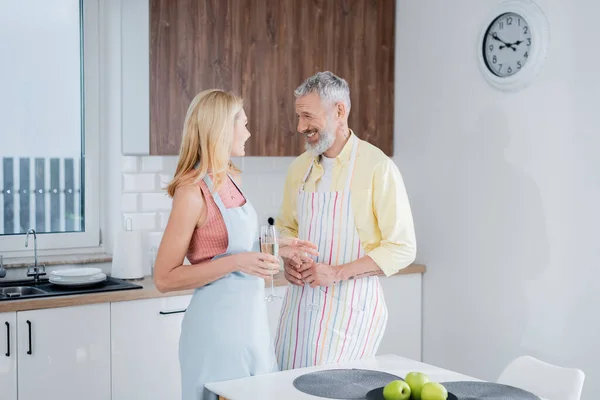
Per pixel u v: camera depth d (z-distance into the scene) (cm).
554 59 362
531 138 374
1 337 317
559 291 363
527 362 256
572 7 353
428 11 430
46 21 387
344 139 287
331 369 244
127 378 349
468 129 409
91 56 397
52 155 393
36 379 326
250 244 256
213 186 246
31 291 353
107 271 399
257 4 402
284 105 412
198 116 244
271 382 230
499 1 388
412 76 443
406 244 279
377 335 285
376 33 444
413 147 444
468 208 410
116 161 404
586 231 350
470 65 406
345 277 273
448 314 424
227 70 395
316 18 421
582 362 354
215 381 240
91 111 399
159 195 411
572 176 355
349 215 283
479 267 405
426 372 242
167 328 358
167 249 241
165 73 380
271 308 384
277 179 446
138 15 376
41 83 388
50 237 391
